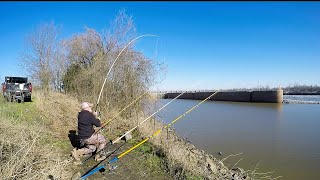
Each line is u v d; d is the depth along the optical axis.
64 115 9.38
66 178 4.61
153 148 6.64
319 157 10.52
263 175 8.54
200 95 57.91
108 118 9.34
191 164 6.09
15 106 9.42
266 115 24.69
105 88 10.42
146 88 10.17
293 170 9.08
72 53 14.73
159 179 5.04
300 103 38.97
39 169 4.51
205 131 15.71
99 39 13.52
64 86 15.56
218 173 6.74
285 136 14.47
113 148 6.76
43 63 17.33
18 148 4.77
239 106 36.12
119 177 5.02
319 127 17.45
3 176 3.91
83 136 5.76
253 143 12.85
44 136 6.54
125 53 10.66
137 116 9.12
